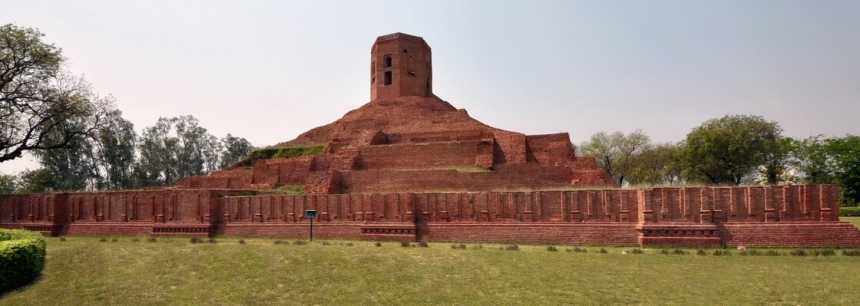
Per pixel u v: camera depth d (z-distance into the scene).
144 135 87.06
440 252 22.14
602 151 77.94
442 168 40.88
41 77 42.25
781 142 62.97
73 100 43.06
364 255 20.67
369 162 43.94
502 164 38.97
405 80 57.78
